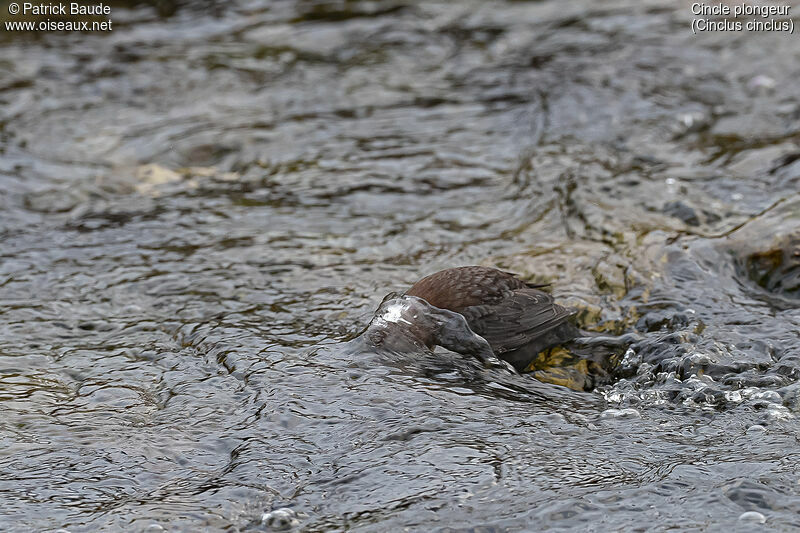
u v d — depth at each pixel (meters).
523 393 9.45
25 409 9.30
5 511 7.52
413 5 26.08
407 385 9.39
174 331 11.22
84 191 16.94
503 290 10.40
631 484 7.68
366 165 17.78
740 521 7.14
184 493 7.78
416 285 10.45
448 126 19.48
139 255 14.02
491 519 7.30
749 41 22.62
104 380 9.95
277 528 7.29
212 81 21.88
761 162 16.48
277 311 11.66
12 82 21.50
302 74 22.27
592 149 17.70
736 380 9.63
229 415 9.04
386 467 8.03
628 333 10.70
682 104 19.72
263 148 18.70
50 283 13.04
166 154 18.48
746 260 12.23
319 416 8.87
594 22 24.47
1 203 16.41
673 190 15.31
